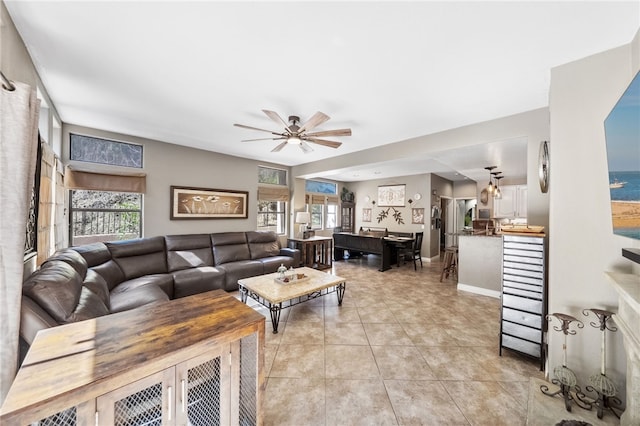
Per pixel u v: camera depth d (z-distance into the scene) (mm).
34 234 1939
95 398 833
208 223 4777
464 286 4180
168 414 992
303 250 5480
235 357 1187
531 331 2146
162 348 1006
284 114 2873
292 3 1351
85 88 2318
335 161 5062
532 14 1414
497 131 2930
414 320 3041
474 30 1544
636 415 1352
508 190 6367
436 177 7020
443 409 1678
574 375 1682
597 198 1734
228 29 1556
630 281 1379
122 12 1418
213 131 3568
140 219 4023
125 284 3086
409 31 1559
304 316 3156
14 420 696
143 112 2875
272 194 5805
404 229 7148
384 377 1997
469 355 2303
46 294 1460
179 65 1950
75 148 3387
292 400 1752
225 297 1568
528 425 1518
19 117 1260
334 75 2068
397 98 2463
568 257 1821
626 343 1451
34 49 1750
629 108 1237
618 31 1536
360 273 5379
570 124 1828
